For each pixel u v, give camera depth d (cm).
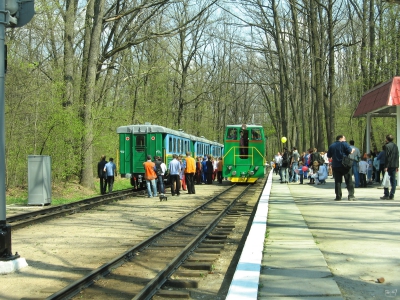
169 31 2331
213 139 6041
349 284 545
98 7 2300
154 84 3884
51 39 2439
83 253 910
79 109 2286
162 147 2580
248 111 7888
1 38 750
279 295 496
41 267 793
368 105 2097
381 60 2538
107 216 1477
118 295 625
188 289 654
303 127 3712
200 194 2345
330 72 2805
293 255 686
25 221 1271
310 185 2330
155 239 1018
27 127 2105
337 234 866
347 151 1425
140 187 2733
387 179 1430
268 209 1241
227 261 841
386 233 868
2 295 631
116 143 2773
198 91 5350
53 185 2234
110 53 2380
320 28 3181
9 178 2150
